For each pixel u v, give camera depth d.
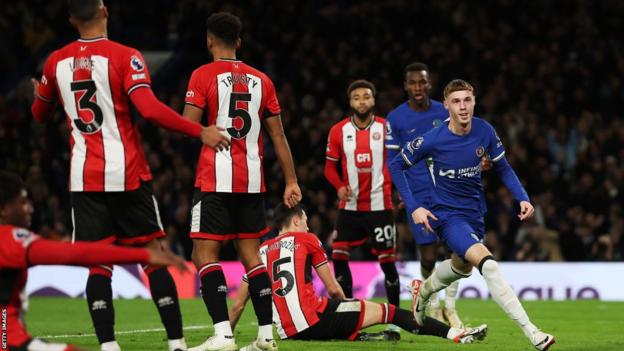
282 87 57.19
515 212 44.91
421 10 60.94
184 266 13.11
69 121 16.72
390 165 20.66
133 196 16.61
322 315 21.50
